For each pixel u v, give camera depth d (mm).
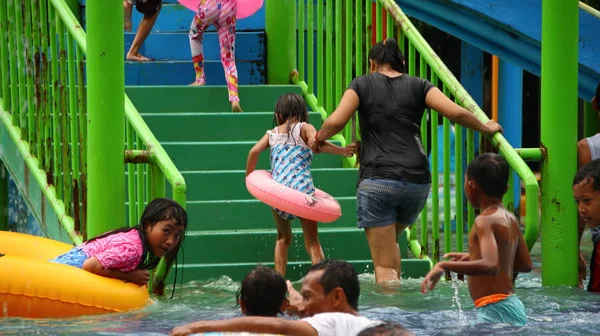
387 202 8742
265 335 5250
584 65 11898
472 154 9172
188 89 12039
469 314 7191
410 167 8742
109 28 8477
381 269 8812
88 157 8641
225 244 9930
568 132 8727
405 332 4465
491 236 6555
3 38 10930
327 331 5195
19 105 10711
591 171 7391
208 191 10711
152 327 6898
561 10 8648
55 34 10047
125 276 7938
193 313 7527
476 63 15656
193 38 12188
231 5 11906
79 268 7801
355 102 8852
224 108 12148
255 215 10469
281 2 13070
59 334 6629
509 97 15344
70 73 9672
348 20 11375
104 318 7320
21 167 10750
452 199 18391
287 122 9516
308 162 9461
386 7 10484
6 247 8625
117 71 8555
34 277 7367
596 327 6648
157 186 8703
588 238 14516
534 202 8352
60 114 10141
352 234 10219
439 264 6234
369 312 7324
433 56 9688
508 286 6816
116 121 8570
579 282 8945
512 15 12039
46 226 10297
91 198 8633
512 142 15391
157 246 8008
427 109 10570
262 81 13148
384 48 9070
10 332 6723
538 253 12523
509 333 6418
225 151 11117
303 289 5621
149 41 13234
